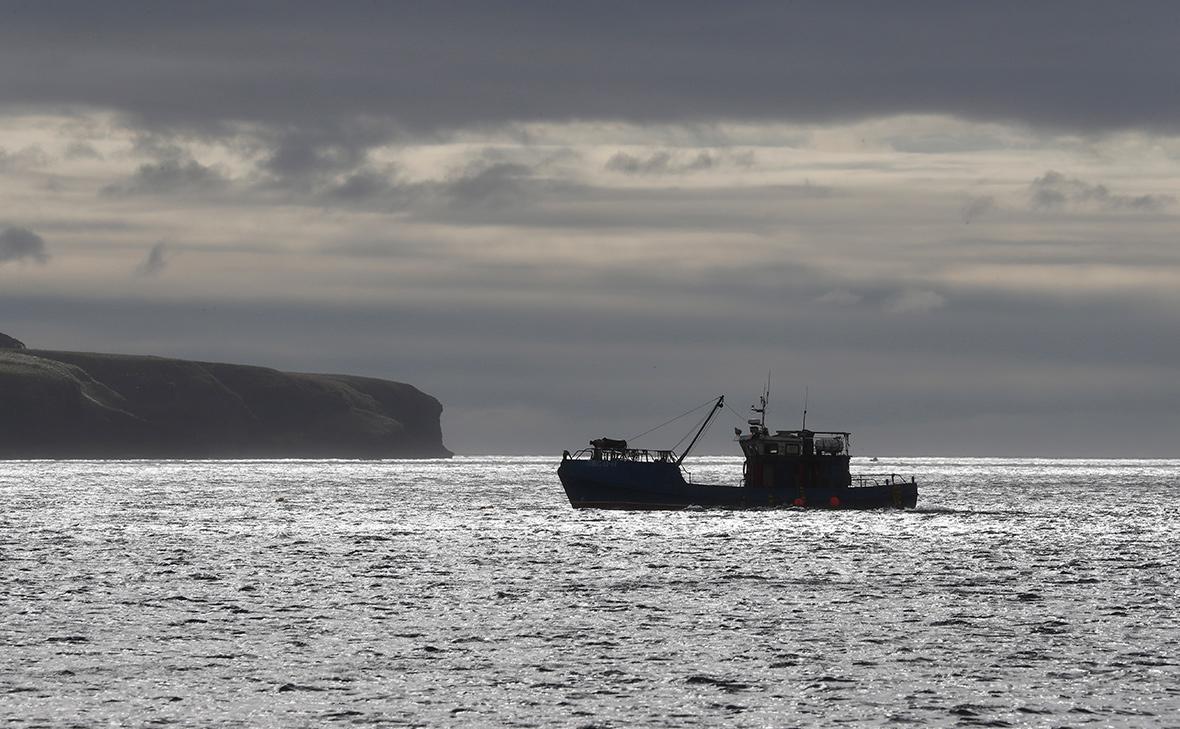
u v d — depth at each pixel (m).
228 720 196.50
